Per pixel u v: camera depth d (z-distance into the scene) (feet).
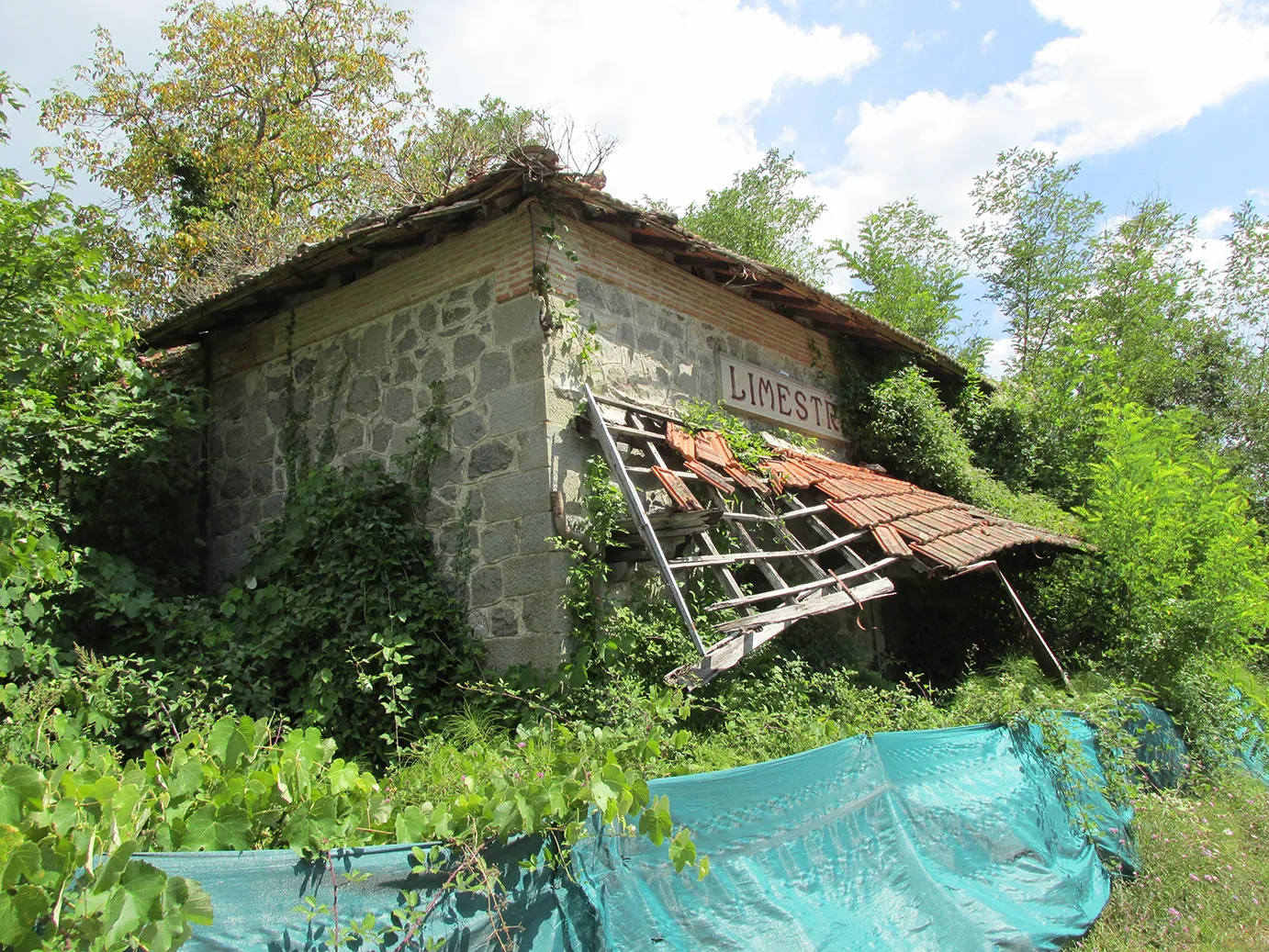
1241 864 17.92
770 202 62.59
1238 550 26.22
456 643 18.75
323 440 23.02
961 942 12.26
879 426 31.01
